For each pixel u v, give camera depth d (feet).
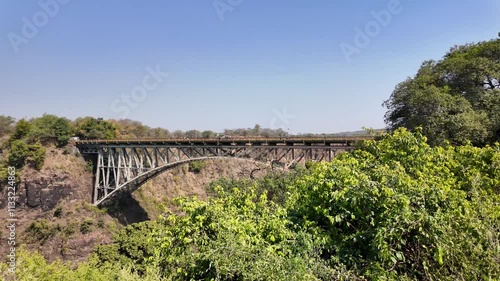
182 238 15.65
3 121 168.14
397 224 14.38
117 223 149.59
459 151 24.47
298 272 13.09
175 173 202.59
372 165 21.47
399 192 15.74
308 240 16.03
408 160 22.22
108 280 33.81
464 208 14.88
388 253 13.55
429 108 55.26
